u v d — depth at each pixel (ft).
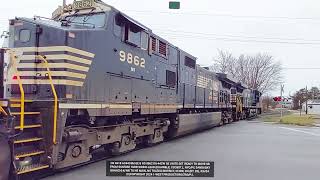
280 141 62.85
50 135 28.07
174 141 59.31
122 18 38.93
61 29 30.83
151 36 47.83
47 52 30.89
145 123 47.32
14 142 24.82
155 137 51.39
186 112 69.92
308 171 34.96
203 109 83.46
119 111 38.50
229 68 275.80
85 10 37.60
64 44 30.58
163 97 52.60
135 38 42.60
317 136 75.41
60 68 30.50
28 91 30.86
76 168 33.55
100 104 35.01
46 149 27.96
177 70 60.29
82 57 32.50
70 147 31.30
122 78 39.34
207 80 85.46
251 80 276.21
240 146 53.93
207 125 84.58
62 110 29.22
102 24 36.29
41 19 33.63
